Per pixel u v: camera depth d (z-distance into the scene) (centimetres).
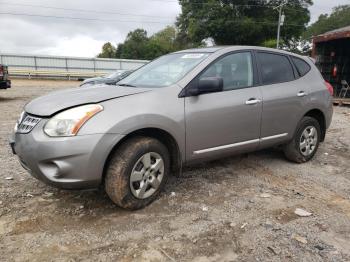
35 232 316
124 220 341
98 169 324
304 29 4831
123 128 331
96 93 359
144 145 349
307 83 523
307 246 301
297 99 497
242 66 448
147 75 438
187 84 387
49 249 291
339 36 1360
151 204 375
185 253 289
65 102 336
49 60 3847
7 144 618
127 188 344
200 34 4572
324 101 542
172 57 466
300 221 346
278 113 473
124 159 339
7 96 1577
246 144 445
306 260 281
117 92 362
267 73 476
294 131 506
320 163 543
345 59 1570
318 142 549
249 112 436
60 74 3522
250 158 551
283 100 477
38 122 329
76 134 315
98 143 319
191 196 400
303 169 509
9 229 320
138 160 348
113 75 1341
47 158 315
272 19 4594
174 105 372
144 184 359
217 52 428
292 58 522
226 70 428
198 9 4641
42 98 372
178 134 374
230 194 409
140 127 343
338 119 1014
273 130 474
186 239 309
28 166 336
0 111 1045
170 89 377
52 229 322
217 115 404
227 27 4397
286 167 514
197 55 436
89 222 336
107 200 383
